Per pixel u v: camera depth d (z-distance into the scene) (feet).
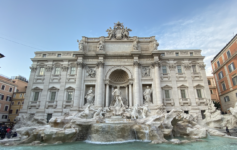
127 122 77.56
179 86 118.73
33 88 119.34
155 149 48.75
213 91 174.09
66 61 126.31
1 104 160.15
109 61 121.29
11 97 172.96
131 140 65.31
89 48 127.75
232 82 128.67
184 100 115.44
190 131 73.51
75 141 64.59
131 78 115.96
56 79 122.01
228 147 51.08
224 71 140.26
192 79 121.19
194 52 129.39
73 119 72.28
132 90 116.16
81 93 114.32
